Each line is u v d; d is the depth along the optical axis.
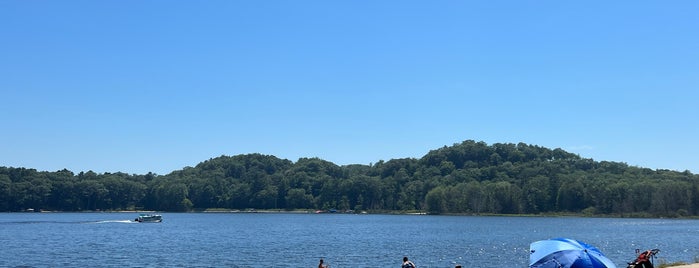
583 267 25.27
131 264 66.62
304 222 190.25
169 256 75.50
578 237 113.44
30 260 70.94
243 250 84.25
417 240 105.12
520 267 64.56
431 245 93.50
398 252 81.69
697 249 84.81
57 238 109.56
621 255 77.12
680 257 72.50
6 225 161.38
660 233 126.31
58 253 79.44
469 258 73.75
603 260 25.81
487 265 66.44
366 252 81.44
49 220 197.75
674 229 143.50
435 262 69.31
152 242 100.06
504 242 100.12
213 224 174.12
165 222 189.38
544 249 26.53
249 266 64.88
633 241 102.00
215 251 82.81
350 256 75.81
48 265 65.88
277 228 151.38
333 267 64.31
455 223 181.25
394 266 65.44
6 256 75.50
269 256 75.69
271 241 102.81
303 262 68.94
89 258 73.00
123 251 82.50
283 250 84.50
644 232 130.38
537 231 135.50
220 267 64.00
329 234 123.94
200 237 113.75
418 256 76.06
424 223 181.62
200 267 63.97
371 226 162.12
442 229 145.25
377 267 64.62
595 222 186.38
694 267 40.44
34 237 112.19
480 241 102.56
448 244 95.75
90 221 190.75
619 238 110.44
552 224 173.00
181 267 63.84
